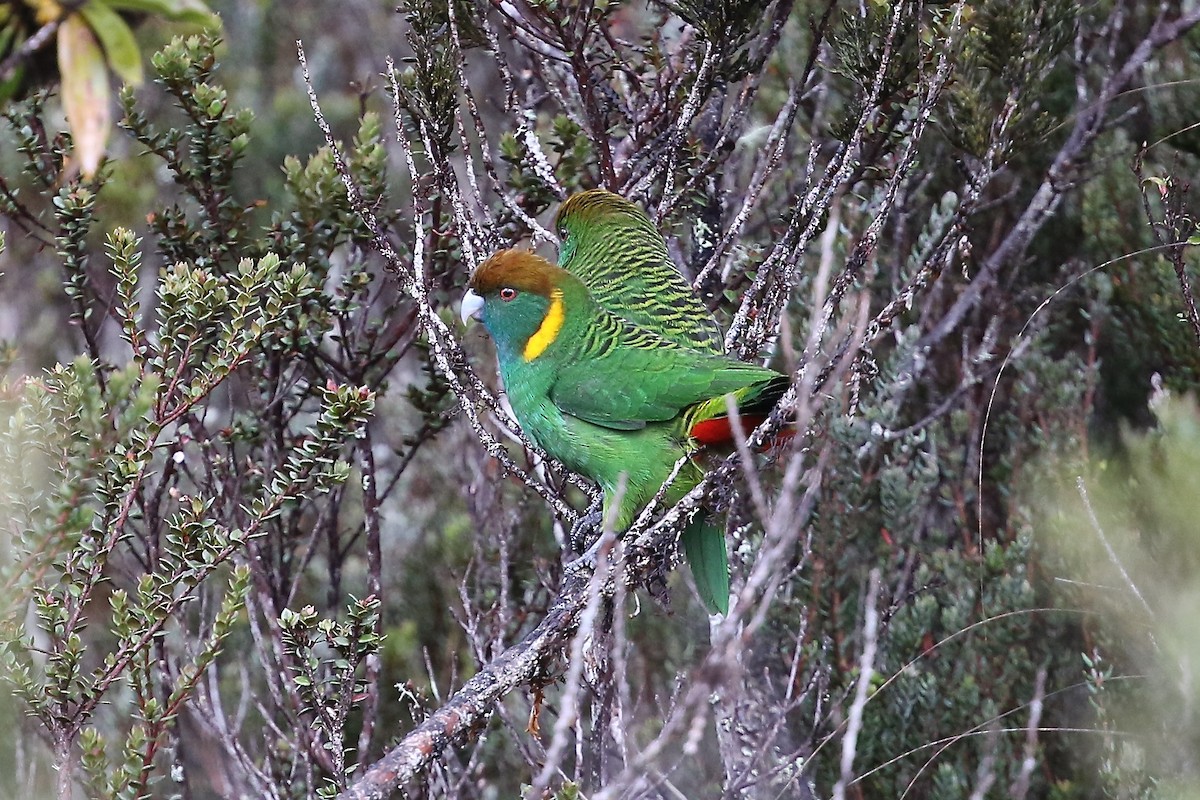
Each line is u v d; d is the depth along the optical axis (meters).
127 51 4.36
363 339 11.80
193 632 12.58
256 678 12.48
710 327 9.36
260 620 12.04
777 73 13.06
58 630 7.71
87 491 6.59
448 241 10.91
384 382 11.38
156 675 11.30
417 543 14.14
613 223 9.69
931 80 8.90
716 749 10.81
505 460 8.59
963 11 9.52
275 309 8.21
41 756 9.93
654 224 9.72
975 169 12.10
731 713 9.31
